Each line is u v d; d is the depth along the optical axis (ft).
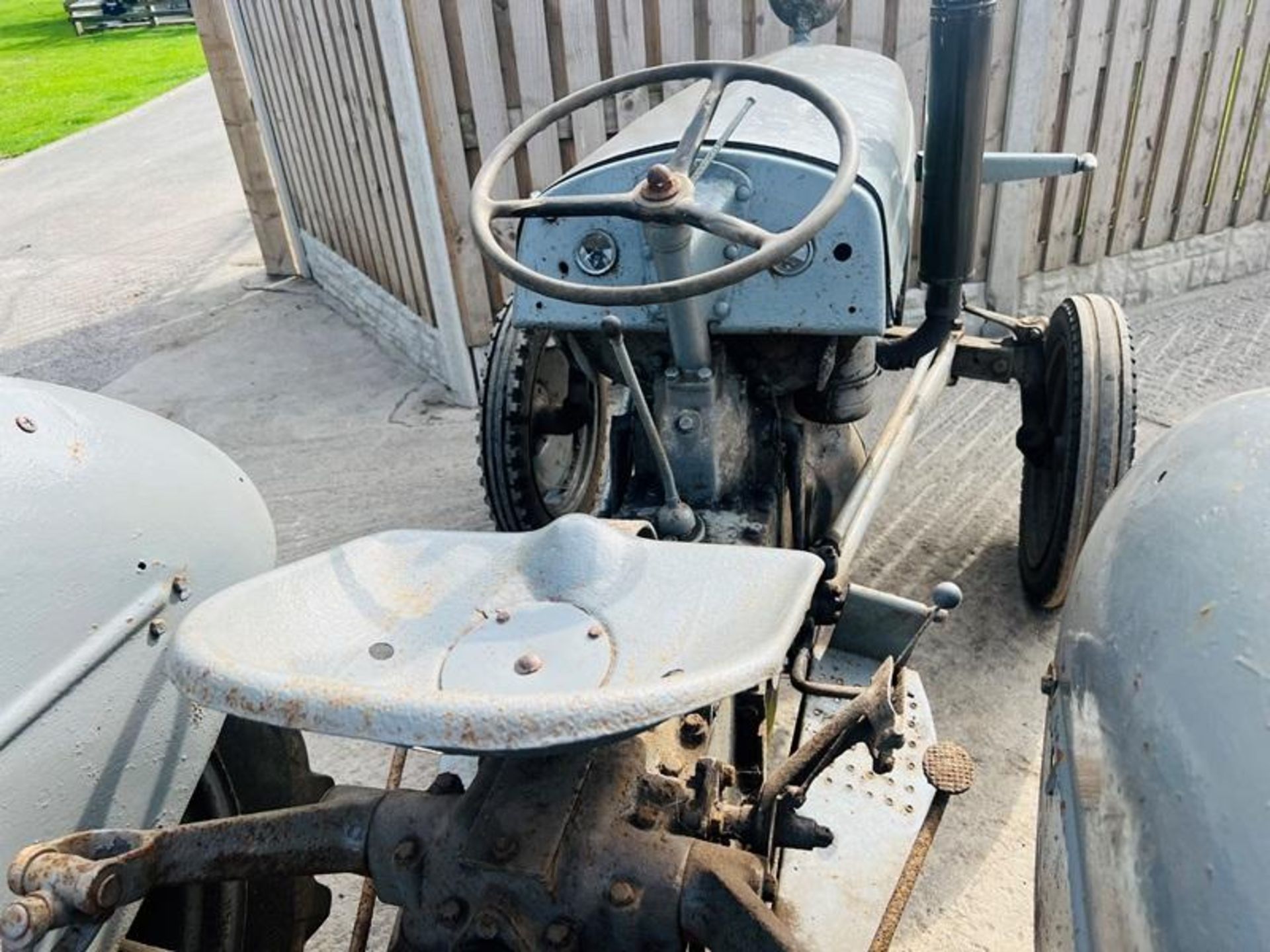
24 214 27.43
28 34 66.74
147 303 19.60
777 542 6.40
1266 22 14.60
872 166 6.13
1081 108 14.10
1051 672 4.38
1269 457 3.59
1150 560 3.63
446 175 12.62
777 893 4.59
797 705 6.75
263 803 5.37
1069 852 3.50
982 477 11.19
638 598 3.99
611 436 6.61
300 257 19.98
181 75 48.75
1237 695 2.87
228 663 3.28
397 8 11.51
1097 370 7.79
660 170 4.97
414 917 3.94
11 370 16.78
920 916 6.49
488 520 11.30
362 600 4.02
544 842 3.78
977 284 14.92
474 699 3.06
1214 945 2.56
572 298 4.78
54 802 3.90
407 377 15.25
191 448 5.24
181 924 4.94
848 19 13.23
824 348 6.33
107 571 4.28
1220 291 16.15
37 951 3.66
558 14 12.21
